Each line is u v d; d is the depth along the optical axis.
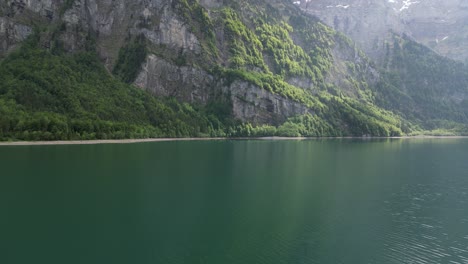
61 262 48.25
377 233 61.16
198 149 177.00
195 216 67.31
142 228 60.59
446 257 52.62
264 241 56.47
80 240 55.44
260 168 120.75
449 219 69.69
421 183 101.94
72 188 85.69
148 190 85.56
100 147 170.00
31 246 52.94
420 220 68.75
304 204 77.31
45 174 99.94
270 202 77.81
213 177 102.62
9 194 79.12
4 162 116.44
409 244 56.91
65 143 181.62
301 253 52.09
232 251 52.19
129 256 50.06
